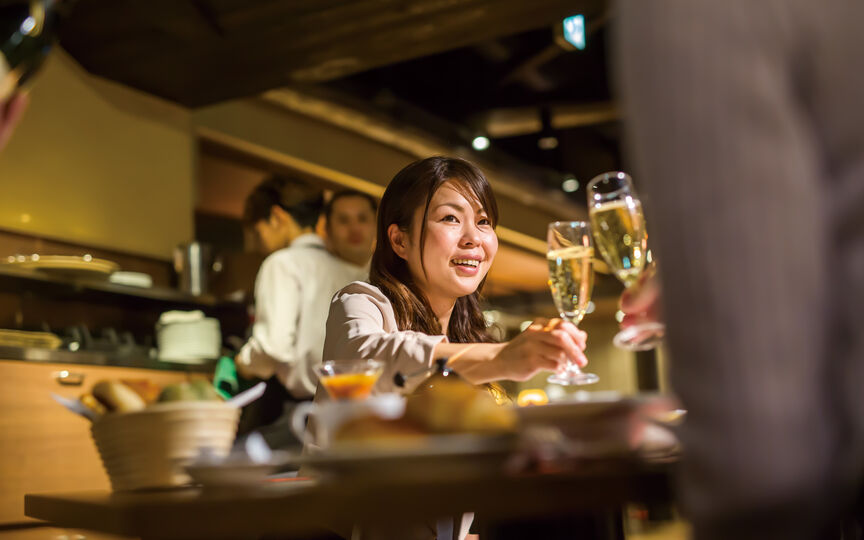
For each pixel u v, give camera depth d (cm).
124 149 471
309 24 405
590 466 83
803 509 56
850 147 61
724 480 56
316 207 394
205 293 449
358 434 84
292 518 73
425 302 179
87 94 454
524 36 657
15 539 312
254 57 439
